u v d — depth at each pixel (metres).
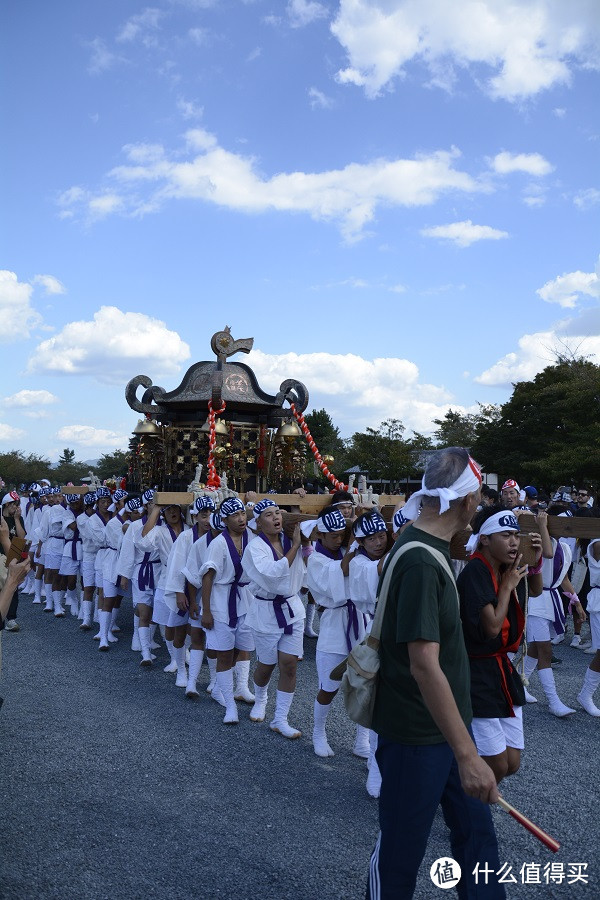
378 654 2.90
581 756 5.62
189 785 5.04
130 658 8.88
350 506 7.29
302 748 5.82
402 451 35.50
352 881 3.77
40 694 7.29
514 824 4.43
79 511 11.49
